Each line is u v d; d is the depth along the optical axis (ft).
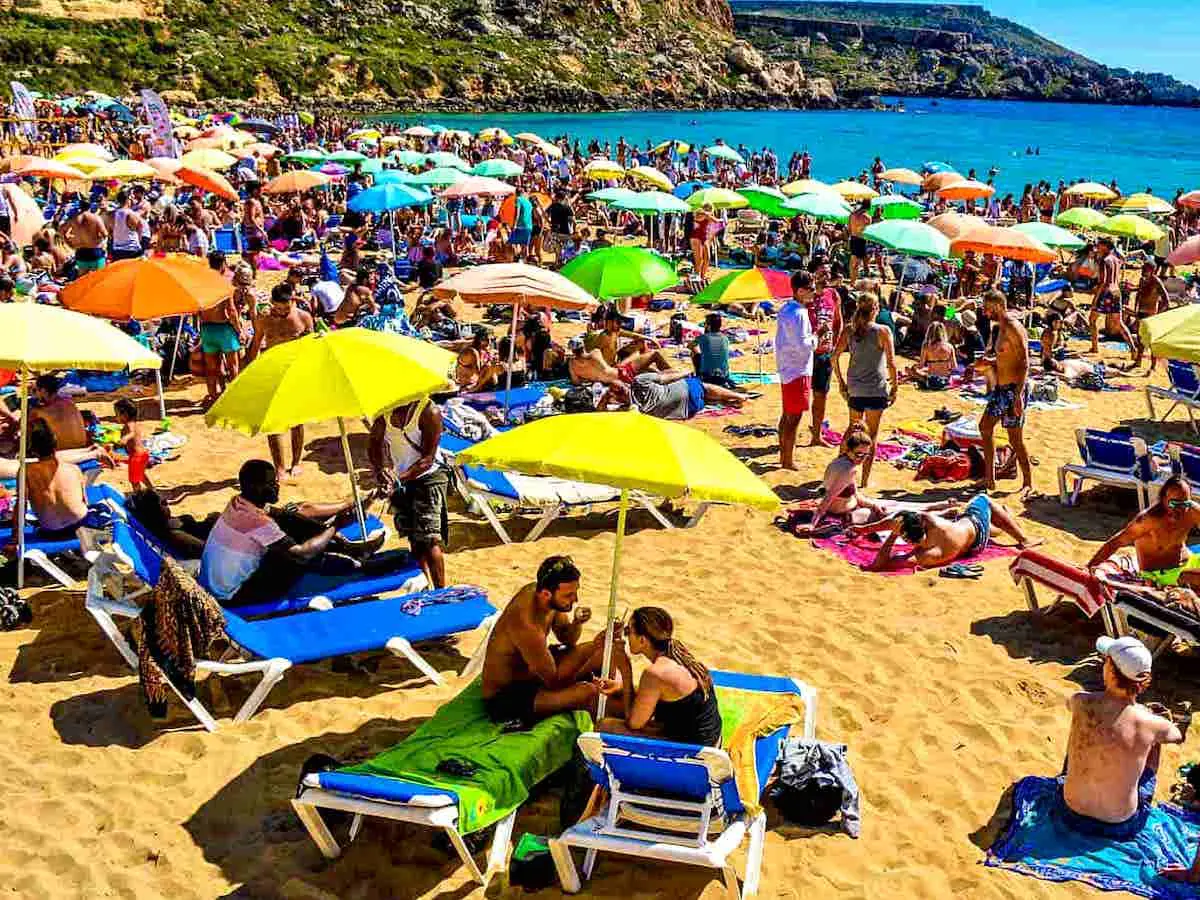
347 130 172.04
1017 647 23.16
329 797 15.17
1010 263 71.00
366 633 20.53
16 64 234.17
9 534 25.05
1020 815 17.10
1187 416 43.29
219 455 34.65
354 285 47.91
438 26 342.64
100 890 15.31
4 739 18.93
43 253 59.47
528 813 17.13
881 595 25.73
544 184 98.84
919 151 231.91
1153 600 21.81
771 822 17.11
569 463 15.17
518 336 44.65
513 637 17.44
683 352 50.90
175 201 83.30
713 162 145.79
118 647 20.62
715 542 28.96
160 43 263.90
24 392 23.45
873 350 31.83
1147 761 16.51
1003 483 34.27
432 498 23.59
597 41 378.53
